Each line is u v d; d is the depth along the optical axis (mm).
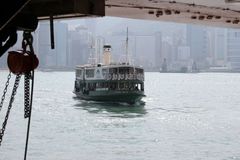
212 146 87250
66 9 14852
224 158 74875
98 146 86875
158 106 196500
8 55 14078
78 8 14742
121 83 155625
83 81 173750
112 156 76625
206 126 122875
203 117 151000
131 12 25531
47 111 165000
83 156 76188
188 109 186625
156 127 120125
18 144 87188
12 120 133500
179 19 29484
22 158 73125
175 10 25203
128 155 77688
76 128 116875
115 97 158125
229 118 148125
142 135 103875
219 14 27203
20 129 112812
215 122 134375
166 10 25125
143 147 86125
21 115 150250
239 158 74688
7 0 11148
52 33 15117
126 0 21516
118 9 24359
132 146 87375
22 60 13945
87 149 83250
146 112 162375
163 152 80750
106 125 123625
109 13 26094
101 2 15453
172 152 80750
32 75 14367
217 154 78562
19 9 11258
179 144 90125
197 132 109375
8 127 115500
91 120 135125
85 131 110688
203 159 74062
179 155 77688
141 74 158500
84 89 173250
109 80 157625
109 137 100312
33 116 146500
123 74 155000
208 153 79562
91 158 74500
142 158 74875
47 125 122938
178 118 146750
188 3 22812
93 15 15234
